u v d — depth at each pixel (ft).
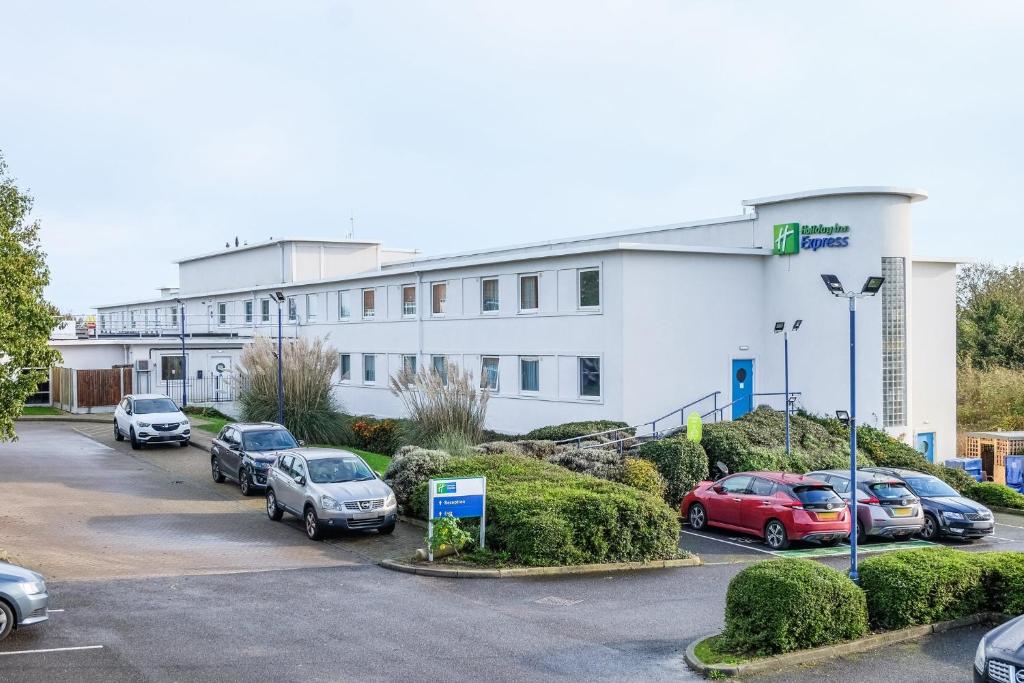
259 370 108.06
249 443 81.15
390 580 52.65
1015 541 73.82
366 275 135.13
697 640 40.57
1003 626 34.27
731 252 100.37
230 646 39.04
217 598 47.52
